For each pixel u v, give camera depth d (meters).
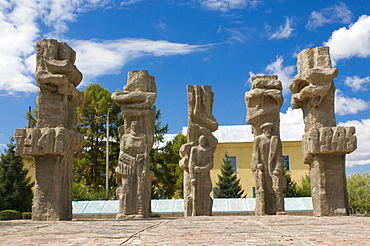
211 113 15.73
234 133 34.31
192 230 7.88
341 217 11.99
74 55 13.90
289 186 28.66
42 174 12.65
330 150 13.09
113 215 18.06
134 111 14.50
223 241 6.09
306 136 13.75
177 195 33.53
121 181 14.39
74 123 13.54
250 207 18.73
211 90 15.91
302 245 5.61
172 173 33.12
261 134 15.25
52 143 12.49
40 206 12.48
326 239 6.16
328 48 13.94
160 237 6.71
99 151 32.38
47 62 12.95
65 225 9.74
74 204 18.83
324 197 13.14
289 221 10.05
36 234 7.48
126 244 5.87
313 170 13.59
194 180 14.89
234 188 29.03
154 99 14.51
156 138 34.44
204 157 15.16
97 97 33.38
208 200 14.93
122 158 14.24
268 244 5.71
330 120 13.72
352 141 13.02
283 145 33.25
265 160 15.00
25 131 12.59
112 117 33.12
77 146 13.23
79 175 32.47
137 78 14.84
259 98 15.27
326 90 13.53
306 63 14.05
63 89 12.83
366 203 37.53
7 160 25.28
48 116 12.89
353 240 6.02
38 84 12.96
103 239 6.50
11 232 7.93
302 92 13.73
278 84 15.31
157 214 18.38
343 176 13.45
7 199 24.17
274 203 14.71
